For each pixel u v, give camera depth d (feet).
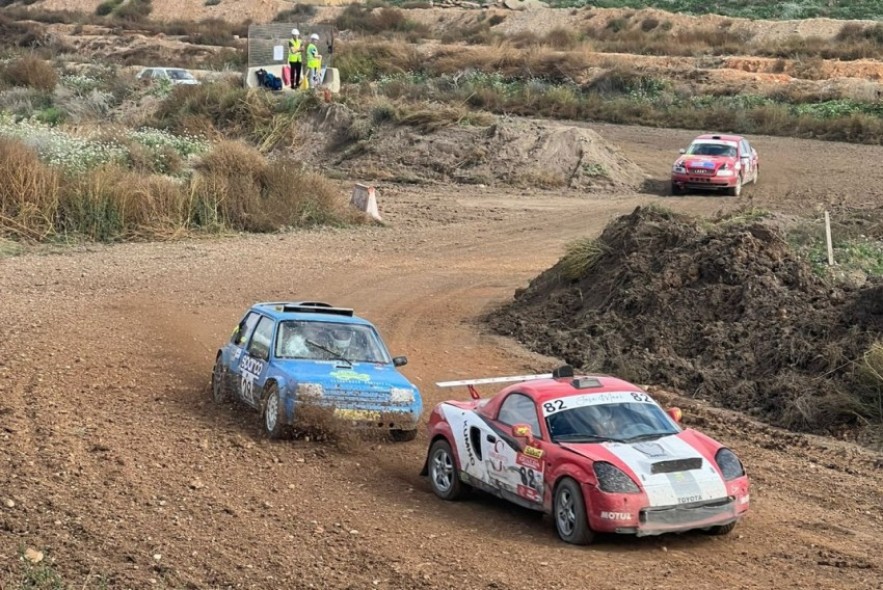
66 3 334.85
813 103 178.50
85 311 71.36
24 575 30.09
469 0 298.97
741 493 34.63
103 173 103.24
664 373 58.39
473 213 118.83
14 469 39.88
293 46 166.61
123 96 180.96
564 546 34.12
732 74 195.62
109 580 30.09
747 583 31.01
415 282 85.10
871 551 34.30
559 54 208.33
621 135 164.86
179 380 56.18
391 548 33.50
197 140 141.90
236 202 107.34
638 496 33.04
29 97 179.52
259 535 34.35
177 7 318.86
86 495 37.47
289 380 45.29
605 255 73.82
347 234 106.73
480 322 73.00
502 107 180.14
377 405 45.52
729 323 61.41
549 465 35.06
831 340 56.03
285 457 43.65
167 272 85.56
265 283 82.84
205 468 41.63
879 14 260.83
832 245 75.61
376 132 149.69
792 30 234.38
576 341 65.05
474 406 40.04
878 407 49.88
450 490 39.29
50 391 52.39
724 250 65.98
